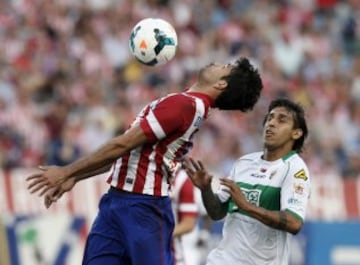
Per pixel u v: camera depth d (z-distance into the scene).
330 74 75.25
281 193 27.59
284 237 27.89
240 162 28.61
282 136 27.94
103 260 26.06
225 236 28.31
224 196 28.61
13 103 64.62
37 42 70.50
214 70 26.44
